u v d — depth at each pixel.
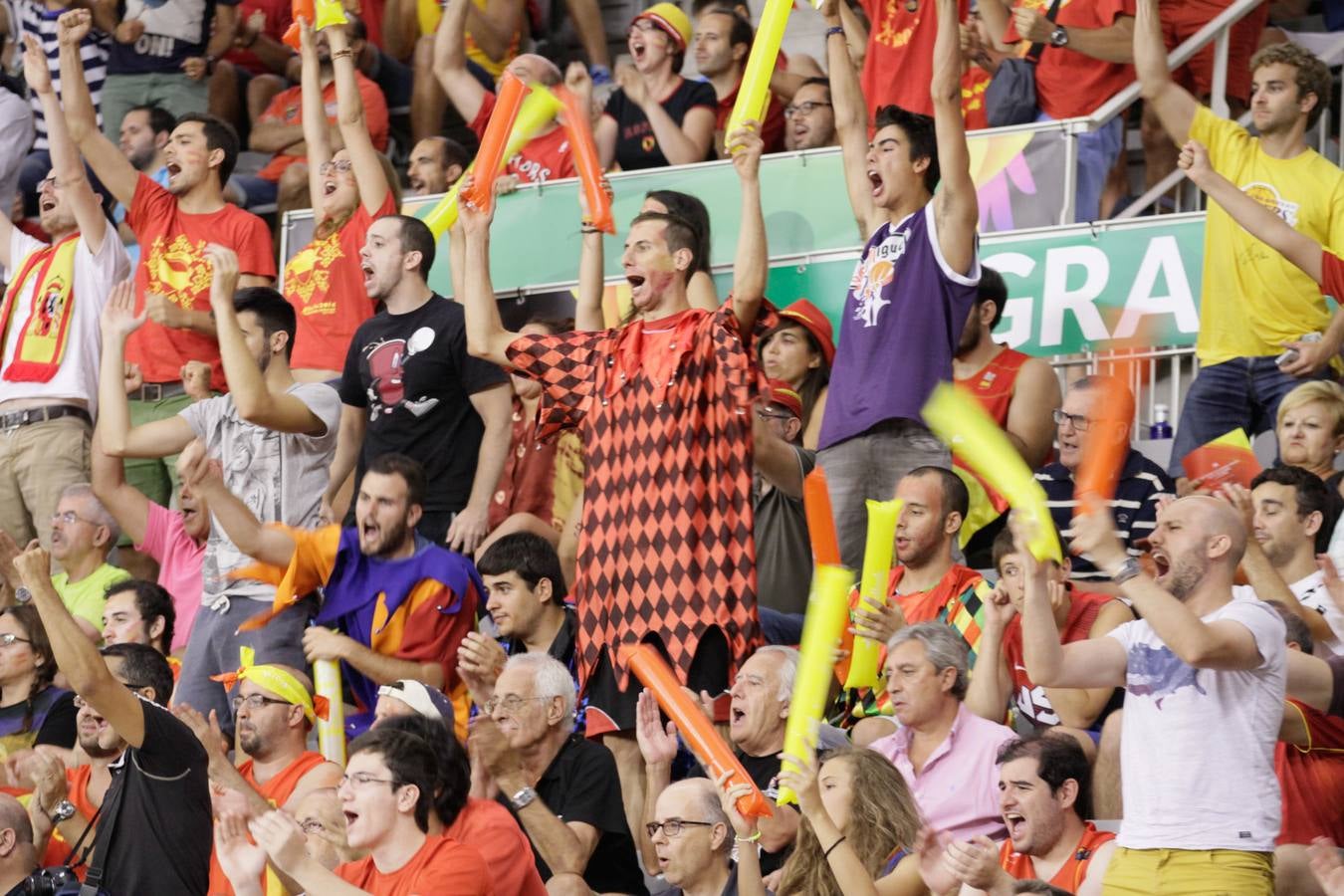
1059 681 16.47
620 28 38.53
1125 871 16.56
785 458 22.59
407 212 30.42
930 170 23.36
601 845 20.38
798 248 28.02
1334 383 23.89
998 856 16.55
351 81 29.52
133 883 20.16
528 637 22.97
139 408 29.33
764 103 21.41
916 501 21.86
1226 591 16.59
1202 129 26.70
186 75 35.69
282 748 21.58
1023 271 26.81
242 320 25.61
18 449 29.38
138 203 30.16
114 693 19.97
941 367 22.83
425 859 17.73
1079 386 24.12
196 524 26.95
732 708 20.38
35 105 35.41
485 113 33.75
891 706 21.12
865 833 18.16
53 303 29.62
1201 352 26.16
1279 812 16.42
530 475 26.98
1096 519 15.77
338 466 26.12
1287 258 24.45
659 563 21.05
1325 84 26.06
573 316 28.92
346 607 23.25
